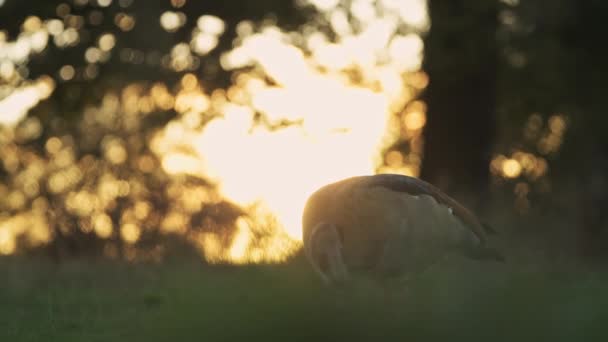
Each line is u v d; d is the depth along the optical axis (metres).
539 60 22.02
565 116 25.02
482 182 22.62
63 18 20.69
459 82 22.34
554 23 20.83
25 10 20.61
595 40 21.81
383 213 9.31
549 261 14.27
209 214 19.64
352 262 9.38
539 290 8.19
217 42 21.45
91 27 20.73
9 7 20.62
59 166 24.95
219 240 18.16
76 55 20.73
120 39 20.62
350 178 9.87
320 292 8.70
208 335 8.12
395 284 9.48
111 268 15.30
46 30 20.83
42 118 22.97
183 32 21.16
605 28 21.44
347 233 9.33
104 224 21.14
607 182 24.23
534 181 27.66
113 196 22.77
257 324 7.95
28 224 25.98
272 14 21.66
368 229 9.30
